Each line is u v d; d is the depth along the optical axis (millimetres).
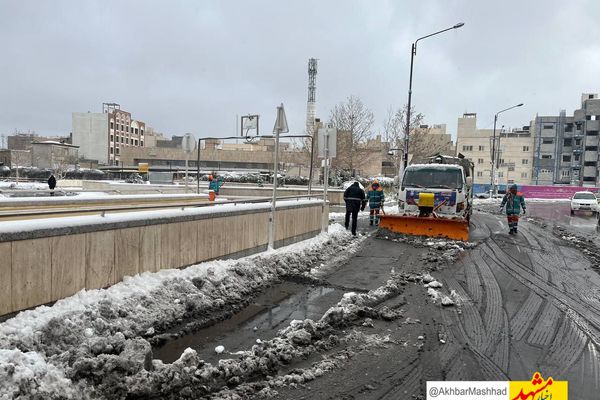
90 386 3914
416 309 7164
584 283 9383
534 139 84375
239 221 9070
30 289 4941
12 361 3709
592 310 7383
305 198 14484
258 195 23141
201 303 6500
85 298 5492
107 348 4355
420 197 15508
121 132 114750
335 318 6250
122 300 5785
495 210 34000
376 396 4316
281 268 9250
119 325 5309
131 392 3977
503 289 8648
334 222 17938
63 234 5320
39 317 4773
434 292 8039
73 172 48531
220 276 7504
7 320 4625
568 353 5488
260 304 7203
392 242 14055
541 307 7465
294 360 5039
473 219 24234
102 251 5914
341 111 44125
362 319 6551
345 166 44062
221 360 4812
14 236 4727
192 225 7664
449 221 14602
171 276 6840
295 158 58094
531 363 5156
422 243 13828
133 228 6422
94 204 12797
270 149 99312
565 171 82562
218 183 21922
